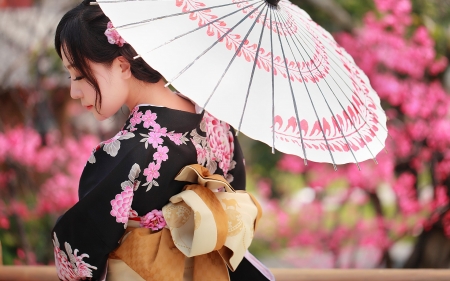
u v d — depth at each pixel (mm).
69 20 1635
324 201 5281
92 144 5148
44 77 5180
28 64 5133
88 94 1668
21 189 5031
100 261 1557
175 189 1631
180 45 1436
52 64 5156
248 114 1408
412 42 5008
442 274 2430
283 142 1430
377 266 5211
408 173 5062
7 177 4996
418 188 5125
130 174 1524
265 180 5445
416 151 5031
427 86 5031
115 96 1656
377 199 5125
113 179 1523
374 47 5008
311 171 5254
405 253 5672
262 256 5477
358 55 5039
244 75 1458
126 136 1564
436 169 5023
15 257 4805
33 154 5031
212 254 1685
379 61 5020
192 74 1396
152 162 1562
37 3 5230
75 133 5328
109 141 1566
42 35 5137
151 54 1391
